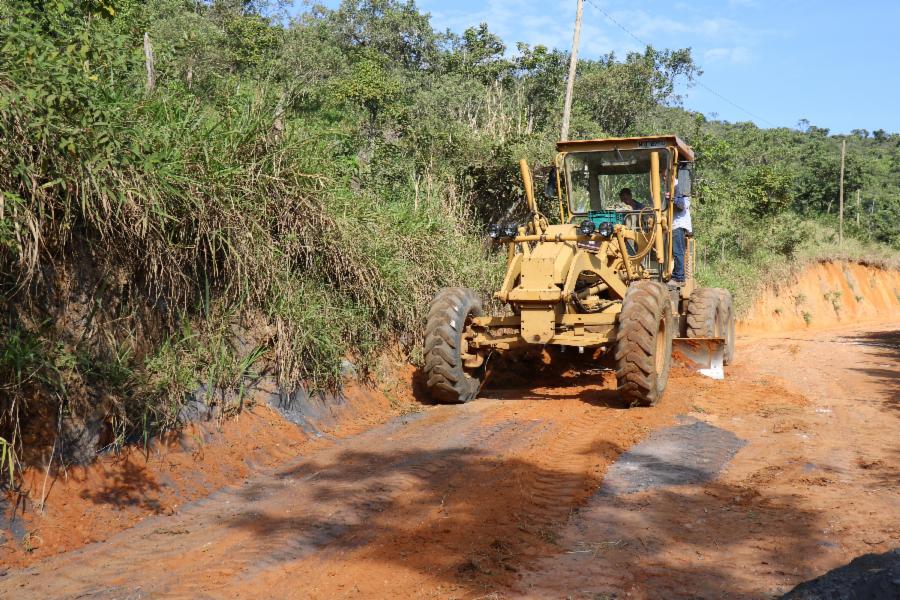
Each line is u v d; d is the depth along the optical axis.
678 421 7.03
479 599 3.46
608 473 5.44
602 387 8.84
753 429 6.82
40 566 3.97
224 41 19.78
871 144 101.81
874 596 2.61
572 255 8.00
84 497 4.63
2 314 4.77
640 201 9.32
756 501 4.80
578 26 17.39
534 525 4.42
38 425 4.71
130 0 8.64
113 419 5.10
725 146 33.16
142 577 3.79
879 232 43.59
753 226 28.12
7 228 4.48
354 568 3.85
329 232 7.41
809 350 13.55
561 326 8.00
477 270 10.65
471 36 43.25
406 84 34.75
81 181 5.02
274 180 6.90
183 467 5.31
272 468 5.79
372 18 48.12
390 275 8.30
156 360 5.67
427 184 11.52
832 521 4.39
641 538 4.21
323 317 7.21
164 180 5.62
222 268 6.43
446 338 7.73
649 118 35.22
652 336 7.33
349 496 4.95
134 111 5.78
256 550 4.08
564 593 3.54
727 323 11.37
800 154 51.44
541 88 31.72
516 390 8.84
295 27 32.28
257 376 6.49
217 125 6.56
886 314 30.72
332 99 19.75
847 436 6.48
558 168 9.48
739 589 3.56
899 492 4.90
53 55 4.79
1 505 4.26
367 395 7.65
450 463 5.66
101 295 5.44
